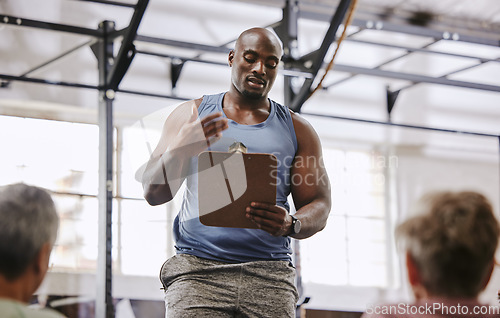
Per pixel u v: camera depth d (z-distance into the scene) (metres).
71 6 7.90
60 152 8.05
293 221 2.55
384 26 8.73
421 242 1.19
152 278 8.07
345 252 9.48
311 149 2.80
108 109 6.94
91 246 8.18
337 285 9.26
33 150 7.91
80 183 8.16
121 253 8.05
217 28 8.58
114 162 8.18
